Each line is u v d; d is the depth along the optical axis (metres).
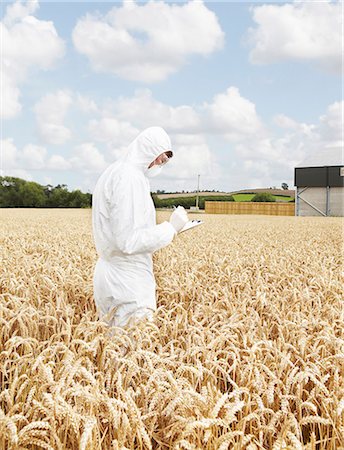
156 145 4.74
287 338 4.35
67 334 3.78
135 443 3.10
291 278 7.36
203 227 22.95
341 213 52.25
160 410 3.04
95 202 4.86
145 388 3.09
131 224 4.61
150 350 3.66
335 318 5.00
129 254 4.67
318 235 18.61
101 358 3.47
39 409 2.81
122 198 4.60
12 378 3.46
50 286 5.96
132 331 4.09
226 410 3.05
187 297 6.05
